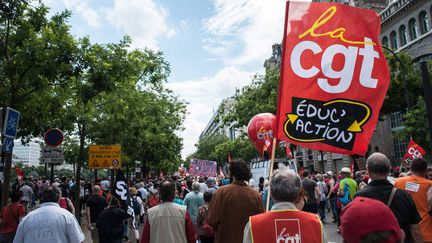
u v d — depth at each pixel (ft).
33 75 36.76
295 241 8.86
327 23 16.47
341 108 15.97
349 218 7.44
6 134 22.85
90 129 63.98
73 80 41.34
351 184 38.55
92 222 33.99
